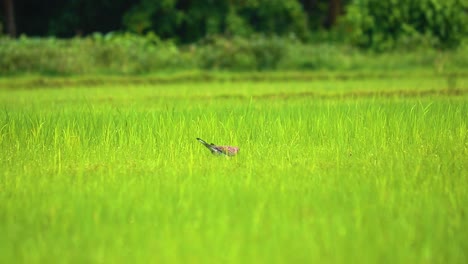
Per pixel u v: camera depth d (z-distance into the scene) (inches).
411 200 1023.0
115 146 1499.8
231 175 1187.9
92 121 1713.8
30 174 1221.1
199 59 4030.5
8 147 1503.4
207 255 807.1
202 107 2078.0
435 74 3673.7
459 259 799.7
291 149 1433.3
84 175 1219.2
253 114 1785.2
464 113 1839.3
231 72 3909.9
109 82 3501.5
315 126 1651.1
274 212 958.4
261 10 5403.5
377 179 1132.5
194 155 1380.4
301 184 1120.2
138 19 5191.9
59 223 927.0
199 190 1083.3
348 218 938.7
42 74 3730.3
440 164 1269.7
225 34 5093.5
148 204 994.7
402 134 1576.0
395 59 4069.9
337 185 1115.3
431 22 4557.1
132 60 3875.5
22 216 961.5
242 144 1502.2
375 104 1991.9
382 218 938.1
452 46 4566.9
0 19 5472.4
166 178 1176.2
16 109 2143.2
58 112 1872.5
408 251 818.8
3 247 839.7
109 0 5580.7
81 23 5625.0
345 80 3474.4
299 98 2507.4
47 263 789.2
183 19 5324.8
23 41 3900.1
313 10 6190.9
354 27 4640.8
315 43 5369.1
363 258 799.7
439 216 935.7
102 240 861.2
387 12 4598.9
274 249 821.9
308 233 871.7
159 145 1487.5
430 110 1873.8
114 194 1064.2
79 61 3742.6
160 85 3329.2
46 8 5846.5
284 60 4015.8
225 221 908.0
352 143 1499.8
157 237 868.6
